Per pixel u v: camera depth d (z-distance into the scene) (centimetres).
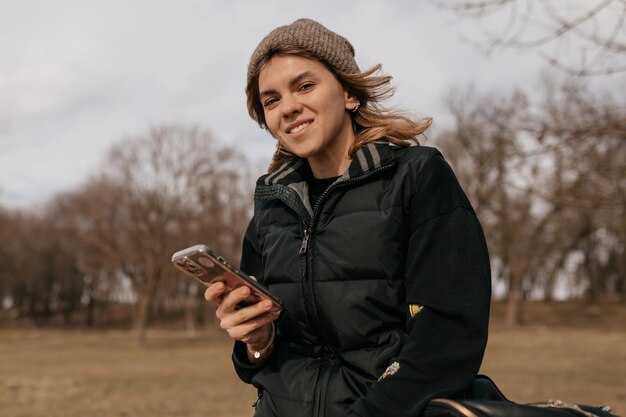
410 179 166
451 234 156
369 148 171
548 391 1067
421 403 138
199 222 3725
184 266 162
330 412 160
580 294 5325
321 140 177
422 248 156
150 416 862
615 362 1608
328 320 165
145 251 3475
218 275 162
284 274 178
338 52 180
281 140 182
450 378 141
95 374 1543
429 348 144
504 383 1188
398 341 160
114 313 6825
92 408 937
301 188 183
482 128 2139
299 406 165
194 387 1227
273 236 187
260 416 172
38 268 5784
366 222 165
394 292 162
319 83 177
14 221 5541
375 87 185
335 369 166
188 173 3659
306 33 178
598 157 602
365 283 163
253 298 167
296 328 175
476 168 3375
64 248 5469
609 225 3875
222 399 1046
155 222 3506
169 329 5369
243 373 185
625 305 4897
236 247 3938
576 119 557
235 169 3997
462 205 160
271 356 180
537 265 4809
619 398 974
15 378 1389
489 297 153
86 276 5872
